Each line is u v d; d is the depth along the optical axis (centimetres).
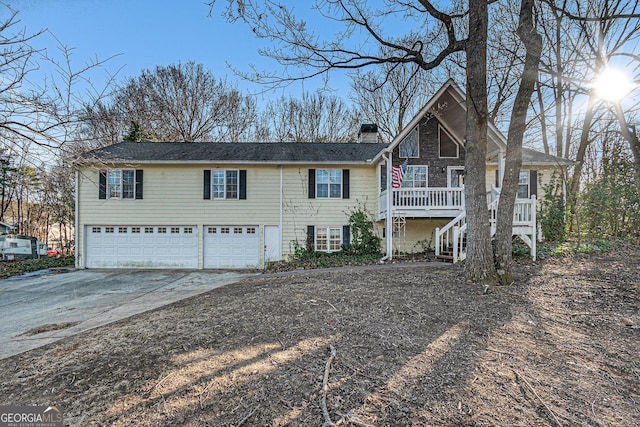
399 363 345
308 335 430
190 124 2598
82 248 1345
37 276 1192
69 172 650
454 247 1017
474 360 349
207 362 362
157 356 385
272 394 293
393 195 1182
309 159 1372
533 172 1337
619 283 630
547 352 368
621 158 1180
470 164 689
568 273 732
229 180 1380
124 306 732
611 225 1219
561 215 1263
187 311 590
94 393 309
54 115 512
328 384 305
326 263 1230
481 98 673
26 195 1891
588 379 309
